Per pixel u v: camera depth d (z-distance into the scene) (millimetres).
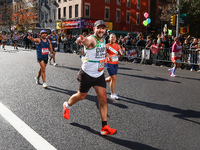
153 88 7043
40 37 6449
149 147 3178
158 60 13359
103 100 3549
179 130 3846
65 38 21906
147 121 4188
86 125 3836
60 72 9094
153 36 44562
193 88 7348
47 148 2975
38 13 45219
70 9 37344
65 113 3943
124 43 15406
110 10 38562
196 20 32969
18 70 9133
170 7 31031
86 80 3570
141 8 43531
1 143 3068
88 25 35469
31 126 3670
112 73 5578
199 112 4875
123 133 3600
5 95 5449
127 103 5297
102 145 3162
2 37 22125
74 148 3027
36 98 5305
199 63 11562
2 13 49969
